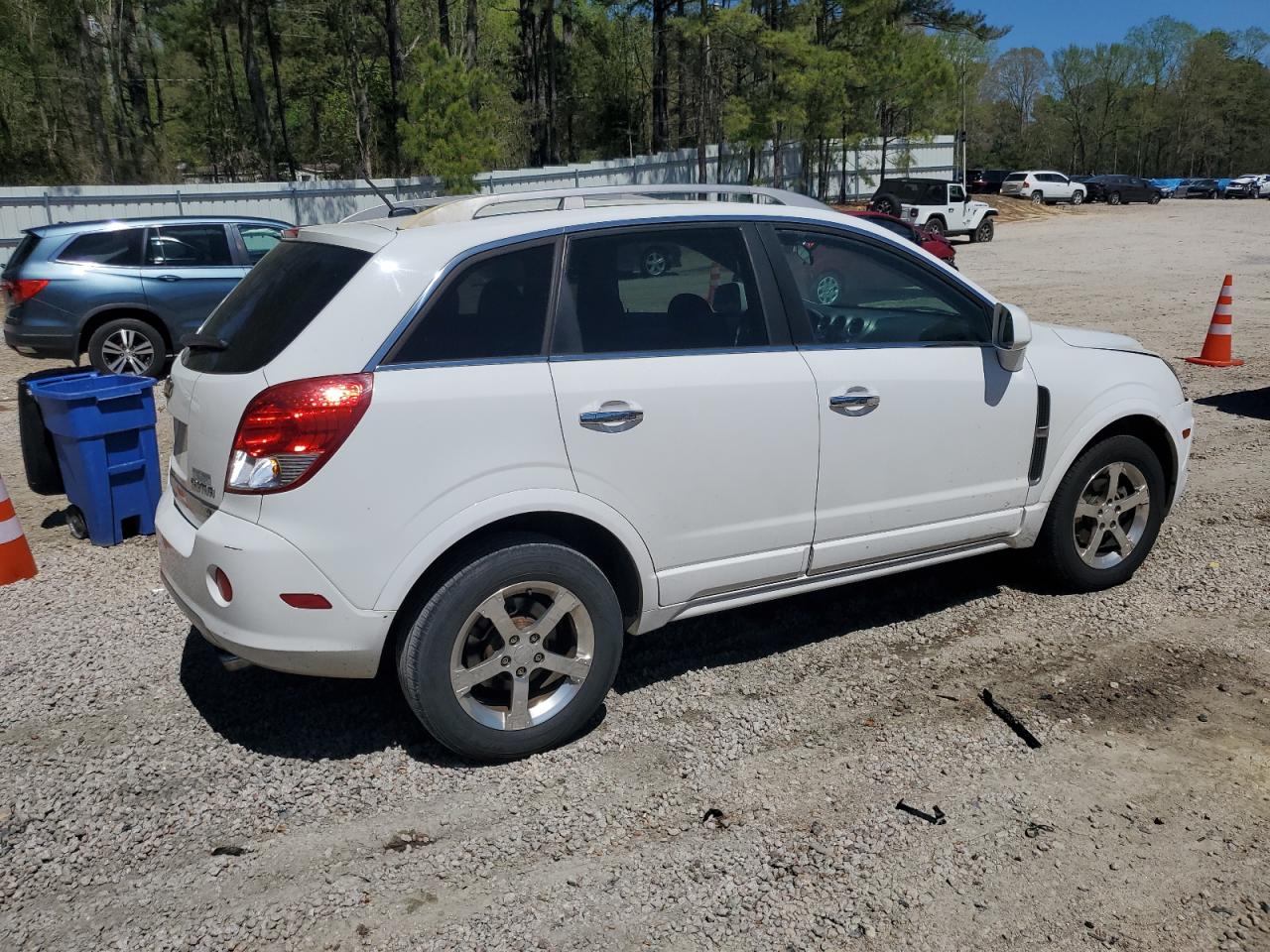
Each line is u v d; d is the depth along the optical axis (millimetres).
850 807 3283
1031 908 2826
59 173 32469
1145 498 4930
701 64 34375
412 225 3549
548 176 33500
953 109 39812
